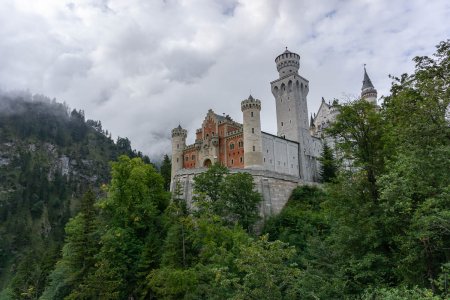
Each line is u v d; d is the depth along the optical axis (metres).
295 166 94.38
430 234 18.89
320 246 26.70
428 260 20.89
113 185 48.50
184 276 29.70
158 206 56.12
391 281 23.98
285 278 19.67
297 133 98.94
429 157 19.30
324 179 76.44
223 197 53.91
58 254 62.22
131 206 47.50
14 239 144.25
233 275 24.06
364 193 28.28
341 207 28.53
